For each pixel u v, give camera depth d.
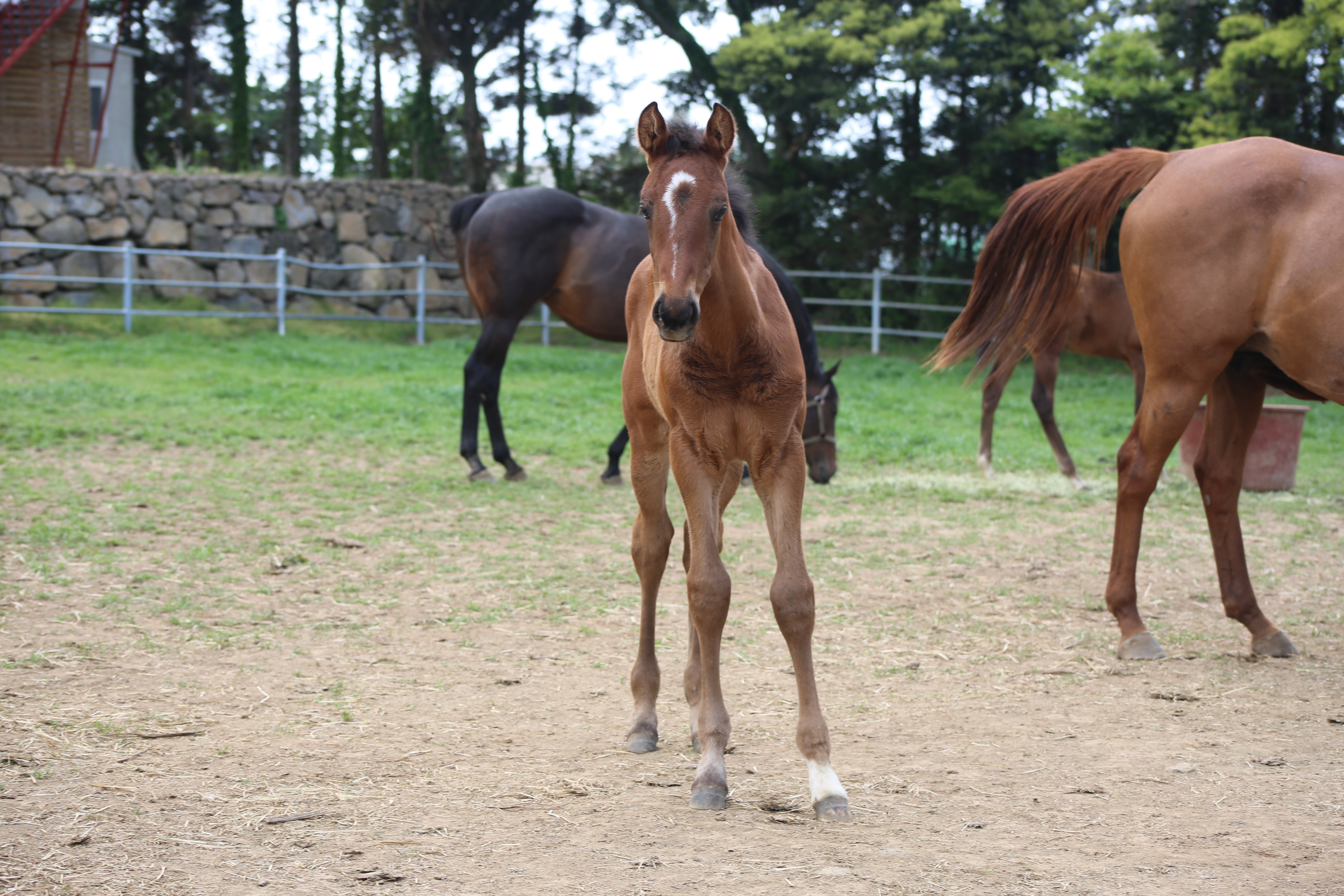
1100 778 3.52
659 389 3.60
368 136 44.12
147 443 9.88
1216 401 5.25
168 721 3.95
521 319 9.27
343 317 18.64
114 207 18.06
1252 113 17.52
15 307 16.06
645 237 9.28
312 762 3.61
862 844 2.99
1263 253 4.70
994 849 2.95
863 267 24.66
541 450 10.62
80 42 21.39
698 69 24.75
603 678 4.73
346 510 7.94
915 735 3.99
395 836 3.01
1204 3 19.05
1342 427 13.51
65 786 3.30
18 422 10.21
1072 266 5.58
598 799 3.35
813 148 24.89
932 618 5.73
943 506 8.84
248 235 19.20
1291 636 5.39
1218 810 3.24
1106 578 6.65
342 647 5.04
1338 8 15.58
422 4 26.27
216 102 40.16
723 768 3.36
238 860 2.83
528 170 32.41
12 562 6.12
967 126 22.30
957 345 5.75
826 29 20.94
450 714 4.18
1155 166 5.28
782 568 3.39
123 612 5.37
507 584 6.27
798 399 3.47
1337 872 2.80
